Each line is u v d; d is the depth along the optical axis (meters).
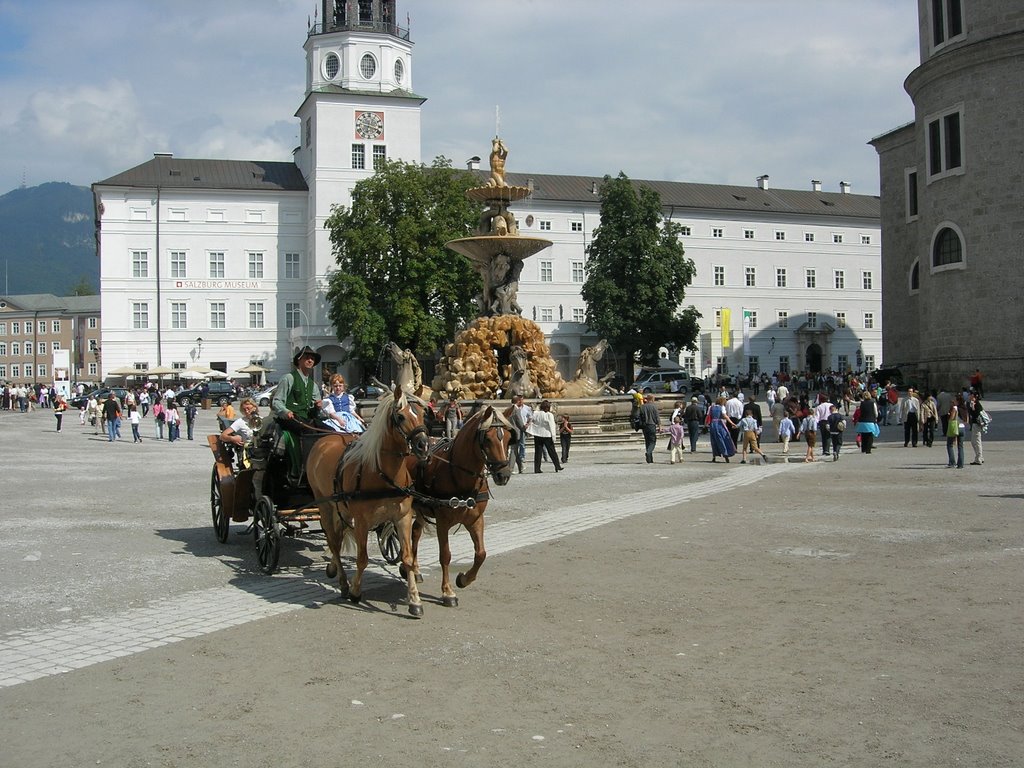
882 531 14.25
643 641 8.64
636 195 82.19
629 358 84.38
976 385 45.56
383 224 77.38
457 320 78.00
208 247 92.12
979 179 53.53
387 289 76.81
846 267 108.56
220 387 75.81
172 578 11.59
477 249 35.66
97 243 104.00
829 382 64.06
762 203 107.38
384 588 11.05
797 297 106.44
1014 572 11.13
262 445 12.21
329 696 7.27
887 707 6.81
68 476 24.67
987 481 20.70
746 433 27.34
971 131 53.84
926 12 58.47
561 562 12.36
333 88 90.38
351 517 10.37
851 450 31.16
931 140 57.06
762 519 15.77
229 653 8.42
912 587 10.52
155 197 90.88
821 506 17.22
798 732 6.38
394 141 91.56
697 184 110.56
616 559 12.50
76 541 14.26
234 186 92.56
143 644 8.72
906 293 71.12
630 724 6.60
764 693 7.17
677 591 10.59
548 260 97.75
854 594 10.25
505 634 8.96
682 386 72.75
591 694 7.23
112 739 6.45
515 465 24.70
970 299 54.03
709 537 14.07
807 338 106.12
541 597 10.43
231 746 6.30
